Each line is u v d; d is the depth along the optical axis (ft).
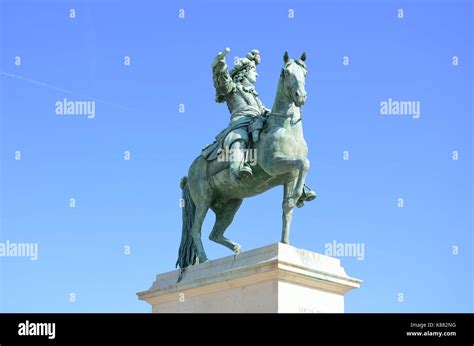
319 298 40.63
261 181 43.39
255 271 39.75
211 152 45.52
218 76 47.01
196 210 46.06
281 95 42.32
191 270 43.91
